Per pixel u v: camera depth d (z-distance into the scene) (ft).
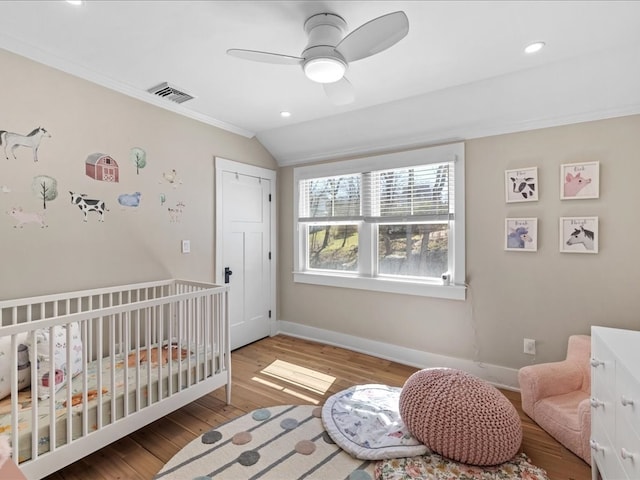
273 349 11.51
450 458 5.74
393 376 9.42
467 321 9.33
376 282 10.78
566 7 5.26
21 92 6.41
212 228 10.50
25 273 6.51
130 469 5.73
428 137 9.77
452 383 6.14
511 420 5.69
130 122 8.27
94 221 7.58
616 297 7.47
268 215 12.69
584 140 7.73
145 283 8.44
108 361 7.36
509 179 8.61
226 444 6.36
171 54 6.74
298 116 10.23
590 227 7.67
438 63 7.06
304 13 5.47
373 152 10.89
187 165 9.71
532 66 7.16
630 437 4.00
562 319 8.06
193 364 7.32
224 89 8.36
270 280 12.84
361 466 5.79
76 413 5.29
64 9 5.33
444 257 9.81
